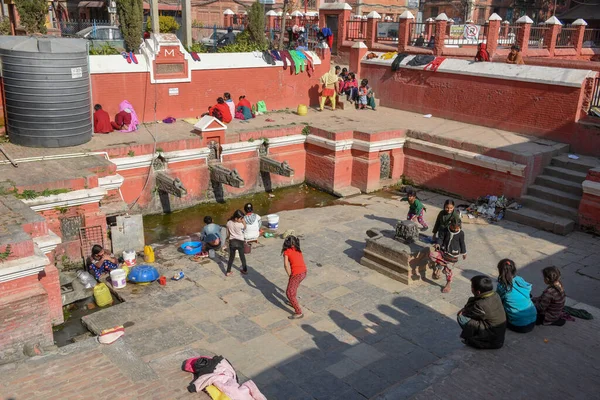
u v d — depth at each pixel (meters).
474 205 14.65
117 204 12.06
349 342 8.41
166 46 16.36
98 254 10.55
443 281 10.52
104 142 14.00
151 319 8.99
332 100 19.69
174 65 16.72
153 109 16.62
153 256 11.15
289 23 26.75
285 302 9.64
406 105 20.03
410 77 19.64
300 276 8.91
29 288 7.88
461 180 15.59
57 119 12.93
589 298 9.88
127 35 19.91
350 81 20.39
